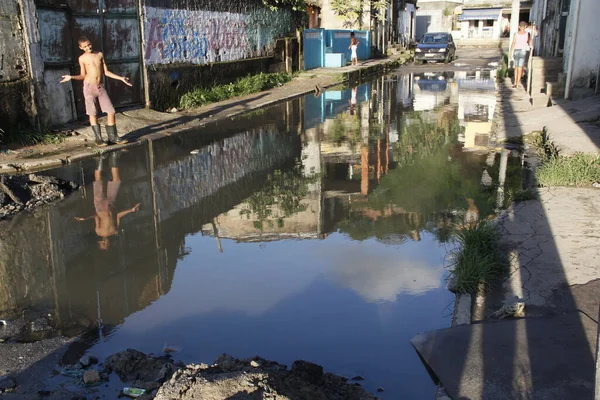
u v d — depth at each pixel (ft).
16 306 14.98
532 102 44.09
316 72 76.79
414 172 27.94
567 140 28.78
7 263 17.72
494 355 11.76
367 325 13.87
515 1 72.84
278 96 56.70
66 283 16.37
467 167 28.25
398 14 139.03
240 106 49.90
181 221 21.54
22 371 11.91
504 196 23.40
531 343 12.06
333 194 25.02
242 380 9.37
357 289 15.90
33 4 32.40
